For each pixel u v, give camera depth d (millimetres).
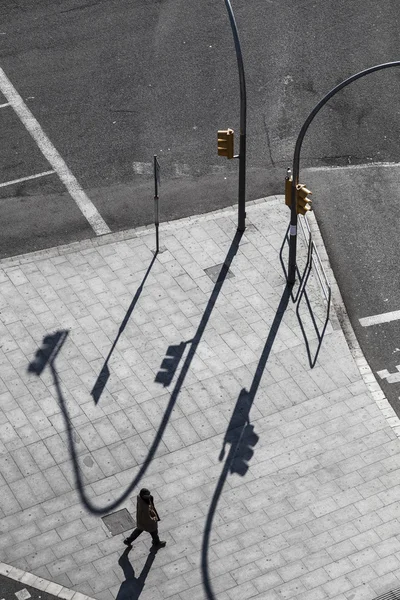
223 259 26562
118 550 20516
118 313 25141
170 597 19750
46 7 34812
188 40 33438
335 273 26547
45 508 21266
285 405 23172
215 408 23094
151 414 22969
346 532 20734
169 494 21469
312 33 33688
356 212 28203
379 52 33000
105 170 29094
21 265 26344
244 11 34562
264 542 20609
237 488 21562
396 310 25578
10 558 20406
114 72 32250
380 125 30656
